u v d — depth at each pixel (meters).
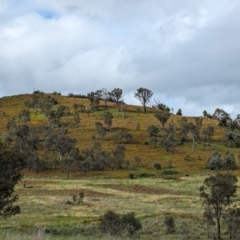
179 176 99.94
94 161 113.69
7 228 44.00
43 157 123.06
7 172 36.72
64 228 43.88
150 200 68.94
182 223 48.00
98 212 57.31
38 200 67.56
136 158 117.38
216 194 44.88
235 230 42.59
